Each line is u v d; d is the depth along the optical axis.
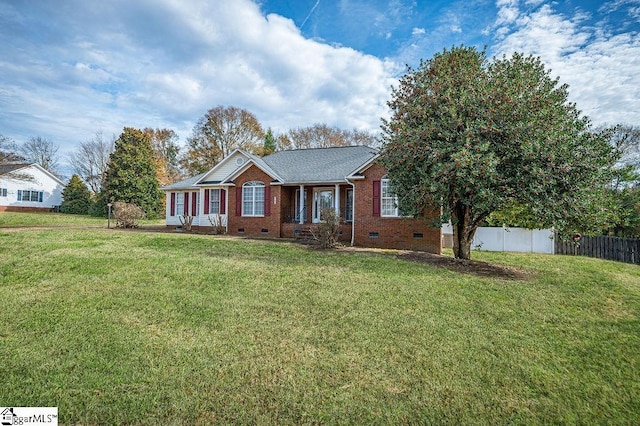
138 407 3.46
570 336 5.43
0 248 10.56
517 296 7.36
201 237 15.72
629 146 25.97
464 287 7.85
